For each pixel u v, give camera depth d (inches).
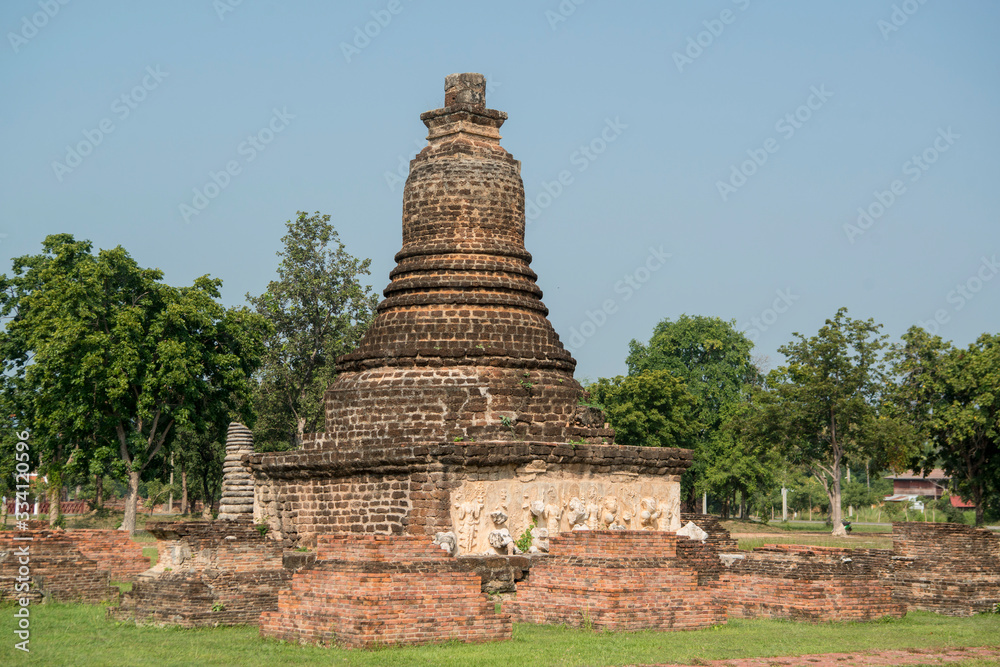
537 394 1644.9
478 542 1498.5
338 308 3415.4
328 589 1059.3
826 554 1731.1
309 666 928.3
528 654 992.9
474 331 1669.5
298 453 1632.6
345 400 1643.7
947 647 1126.4
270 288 3383.4
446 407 1584.6
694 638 1130.7
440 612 1056.8
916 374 3336.6
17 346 2834.6
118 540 1768.0
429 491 1493.6
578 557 1221.1
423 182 1750.7
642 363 4650.6
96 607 1379.2
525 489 1542.8
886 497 5689.0
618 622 1158.3
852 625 1304.1
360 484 1572.3
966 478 3223.4
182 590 1190.9
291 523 1653.5
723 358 4608.8
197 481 4195.4
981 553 1556.3
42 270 2623.0
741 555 1604.3
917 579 1531.7
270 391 3420.3
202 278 2728.8
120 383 2383.1
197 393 2541.8
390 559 1101.1
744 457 4079.7
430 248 1731.1
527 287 1738.4
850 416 3245.6
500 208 1754.4
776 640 1135.6
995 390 3065.9
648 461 1643.7
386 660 952.9
